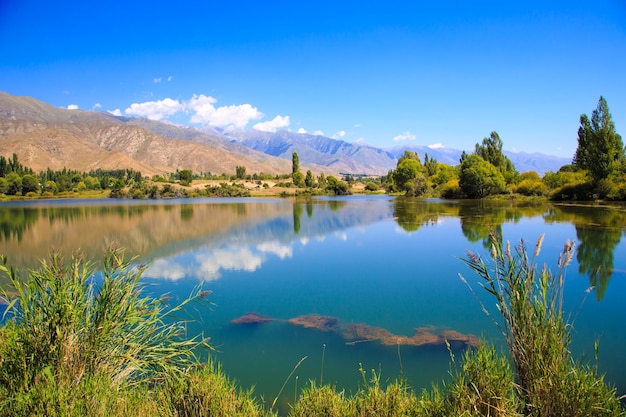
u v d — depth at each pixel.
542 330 4.57
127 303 5.88
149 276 17.64
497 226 32.22
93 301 5.78
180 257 21.94
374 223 36.94
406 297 14.25
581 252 21.14
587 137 58.09
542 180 73.38
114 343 5.63
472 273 17.77
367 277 17.30
